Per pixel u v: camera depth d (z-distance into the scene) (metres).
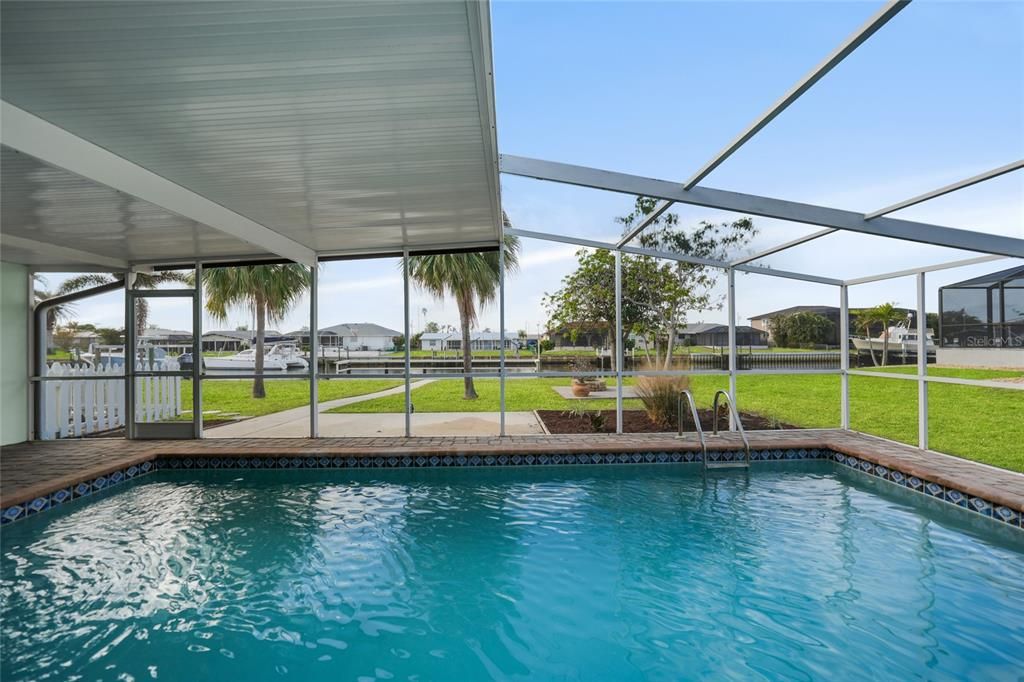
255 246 6.41
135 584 3.51
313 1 2.23
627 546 4.08
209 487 5.69
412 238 7.04
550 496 5.29
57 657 2.71
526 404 10.93
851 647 2.74
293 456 6.27
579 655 2.75
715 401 6.86
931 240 4.68
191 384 7.46
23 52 2.56
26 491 4.75
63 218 5.32
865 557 3.80
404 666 2.67
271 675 2.59
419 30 2.49
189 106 3.18
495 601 3.30
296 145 3.81
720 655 2.71
